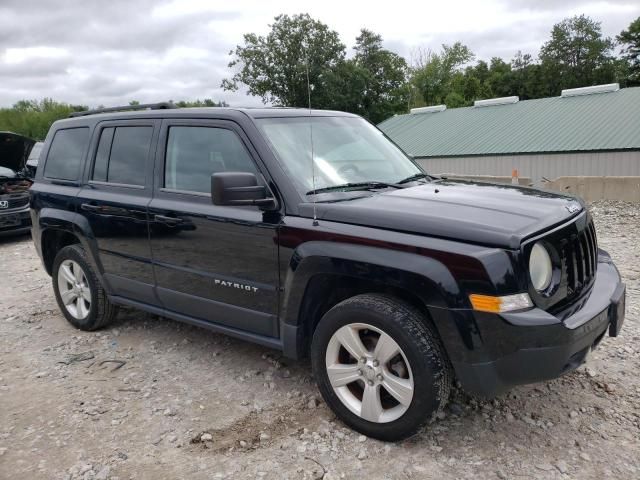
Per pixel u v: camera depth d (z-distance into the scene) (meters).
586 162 20.84
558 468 2.78
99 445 3.19
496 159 22.98
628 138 20.59
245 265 3.53
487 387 2.73
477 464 2.85
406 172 4.13
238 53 37.22
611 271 3.50
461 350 2.72
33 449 3.18
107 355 4.52
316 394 3.68
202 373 4.09
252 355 4.37
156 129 4.18
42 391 3.92
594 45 71.25
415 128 29.22
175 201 3.94
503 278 2.62
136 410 3.58
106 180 4.55
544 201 3.27
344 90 45.56
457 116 28.91
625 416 3.22
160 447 3.14
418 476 2.77
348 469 2.85
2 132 9.54
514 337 2.62
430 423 2.96
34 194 5.21
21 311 5.86
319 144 3.80
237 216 3.51
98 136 4.68
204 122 3.85
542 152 21.75
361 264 2.93
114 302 4.71
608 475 2.71
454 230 2.76
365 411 3.07
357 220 3.04
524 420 3.24
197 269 3.84
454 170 24.38
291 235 3.24
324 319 3.17
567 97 26.78
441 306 2.73
